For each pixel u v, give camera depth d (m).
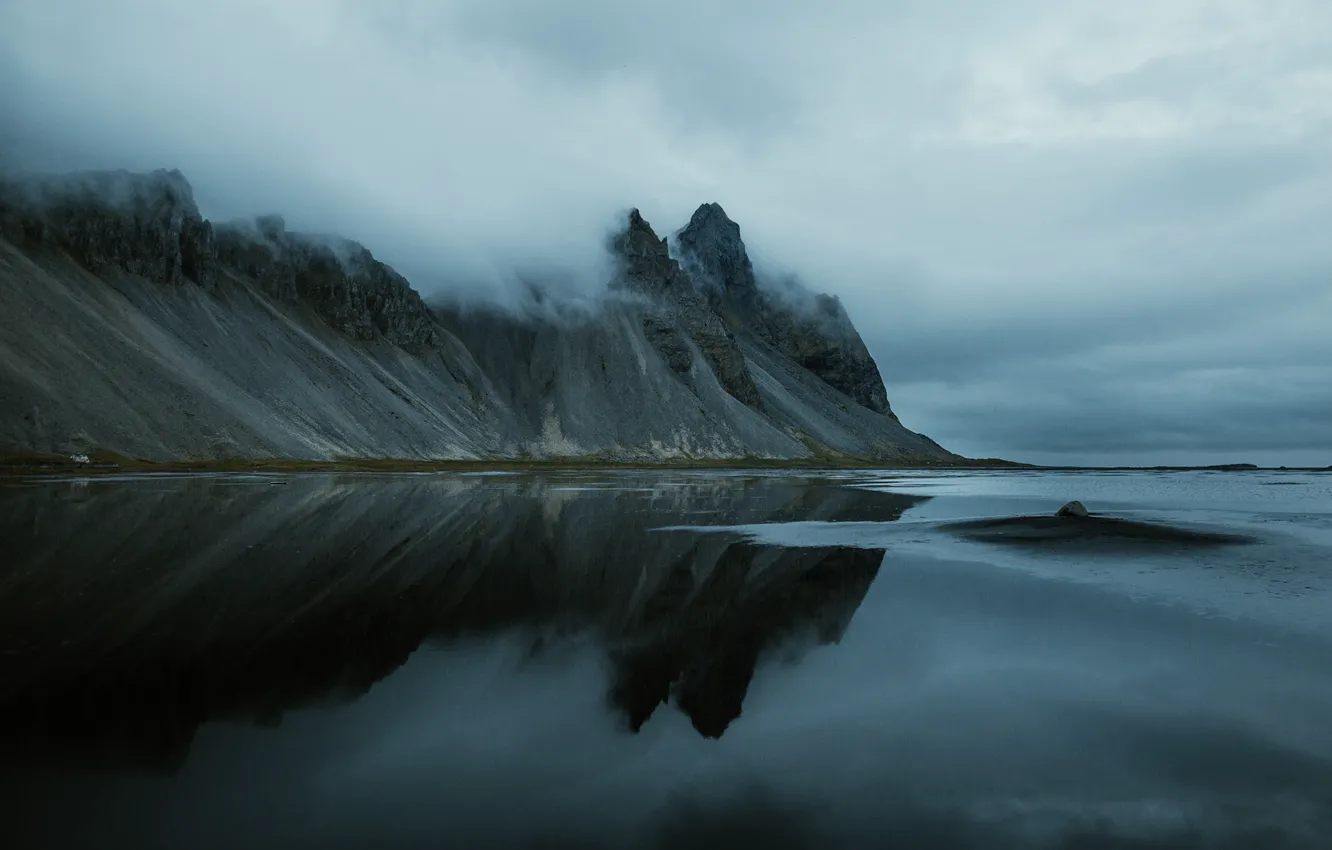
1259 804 9.11
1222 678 14.11
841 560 28.94
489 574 24.88
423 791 9.23
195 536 30.73
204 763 9.80
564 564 27.38
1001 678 14.15
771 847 8.00
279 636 16.12
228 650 14.91
